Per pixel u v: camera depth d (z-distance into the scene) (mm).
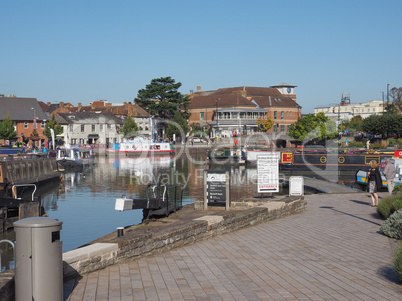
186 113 131750
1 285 7121
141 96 130000
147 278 9195
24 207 26922
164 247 11766
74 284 8656
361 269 10039
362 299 7934
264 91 151375
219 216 14328
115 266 10125
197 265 10352
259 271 9844
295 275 9531
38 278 6977
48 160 55094
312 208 21000
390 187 21141
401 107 130000
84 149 81500
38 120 101188
